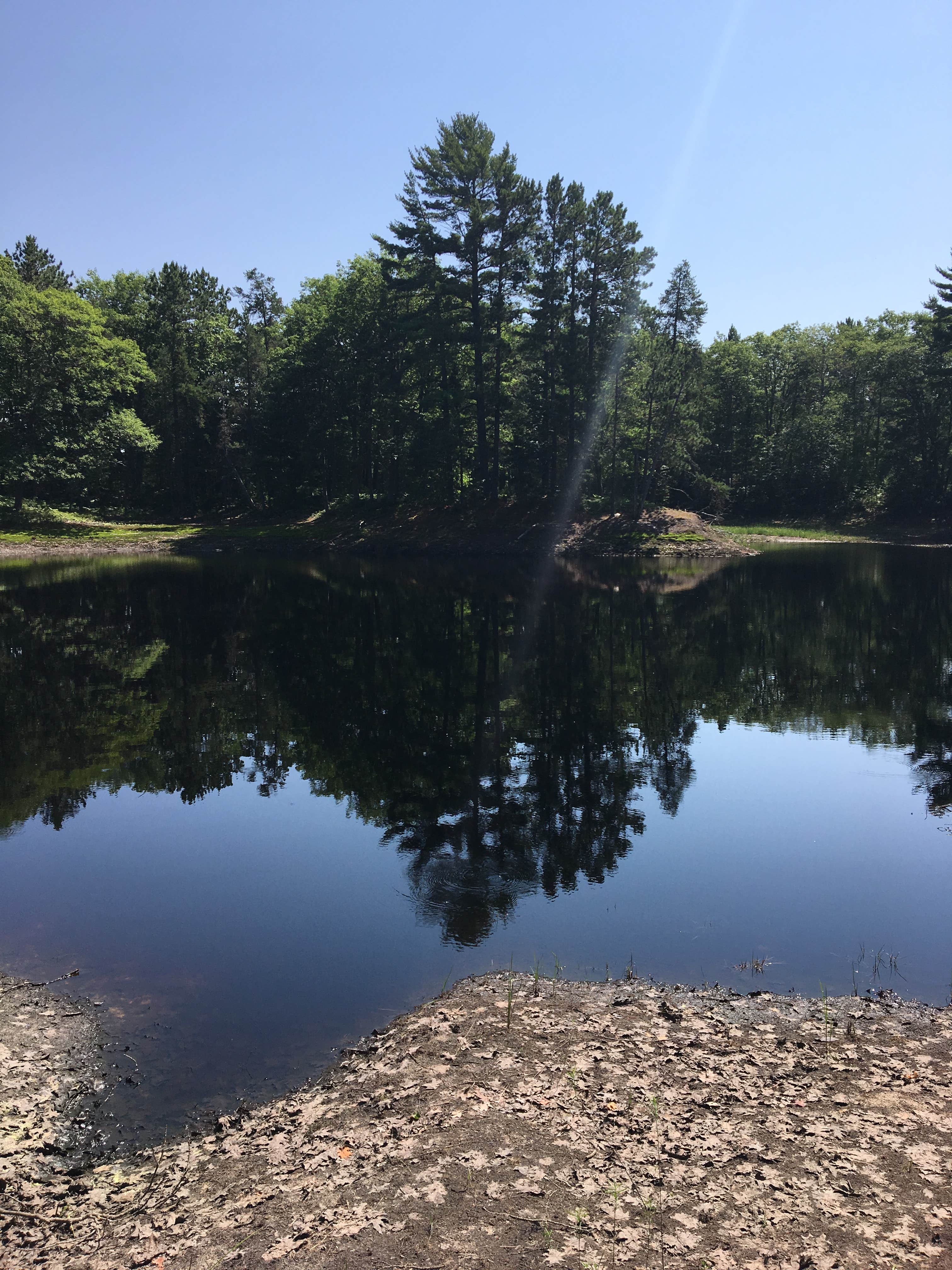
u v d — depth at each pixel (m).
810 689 18.92
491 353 55.03
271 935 8.23
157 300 74.12
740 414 75.12
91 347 59.97
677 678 20.02
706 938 8.04
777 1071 5.73
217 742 15.11
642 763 13.76
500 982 7.22
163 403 68.94
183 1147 5.21
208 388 68.88
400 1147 4.93
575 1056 5.95
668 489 60.78
